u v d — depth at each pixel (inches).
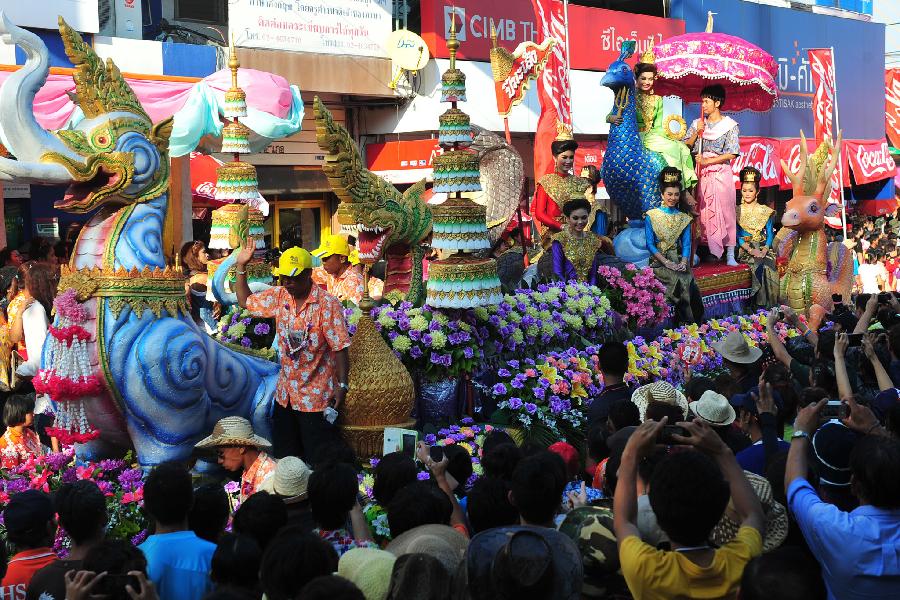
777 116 1139.9
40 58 272.7
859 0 1346.0
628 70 482.6
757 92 603.2
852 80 1253.7
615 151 488.4
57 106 450.3
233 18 682.2
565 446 247.9
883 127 1312.7
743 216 577.6
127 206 284.0
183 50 633.6
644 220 483.8
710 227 532.4
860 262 846.5
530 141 926.4
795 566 137.6
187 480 185.2
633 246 482.0
